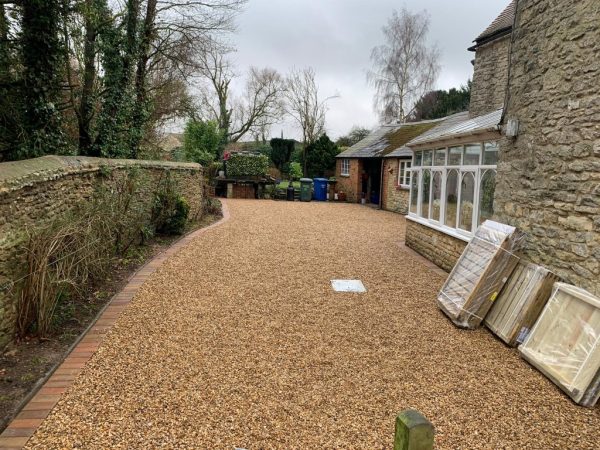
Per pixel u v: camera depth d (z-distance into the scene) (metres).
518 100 5.26
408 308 5.39
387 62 30.44
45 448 2.56
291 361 3.84
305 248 8.97
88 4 8.09
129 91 10.12
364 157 19.67
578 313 3.70
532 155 4.95
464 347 4.29
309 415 3.02
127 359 3.76
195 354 3.91
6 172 4.00
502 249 4.76
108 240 6.14
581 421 3.07
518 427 2.98
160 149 15.66
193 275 6.54
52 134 7.50
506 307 4.60
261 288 6.01
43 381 3.32
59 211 5.13
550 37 4.63
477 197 6.35
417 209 9.05
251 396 3.23
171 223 9.57
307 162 26.08
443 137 7.23
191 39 12.37
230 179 21.56
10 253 3.80
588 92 4.05
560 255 4.42
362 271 7.15
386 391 3.39
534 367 3.86
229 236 10.08
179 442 2.66
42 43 7.06
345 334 4.50
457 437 2.84
